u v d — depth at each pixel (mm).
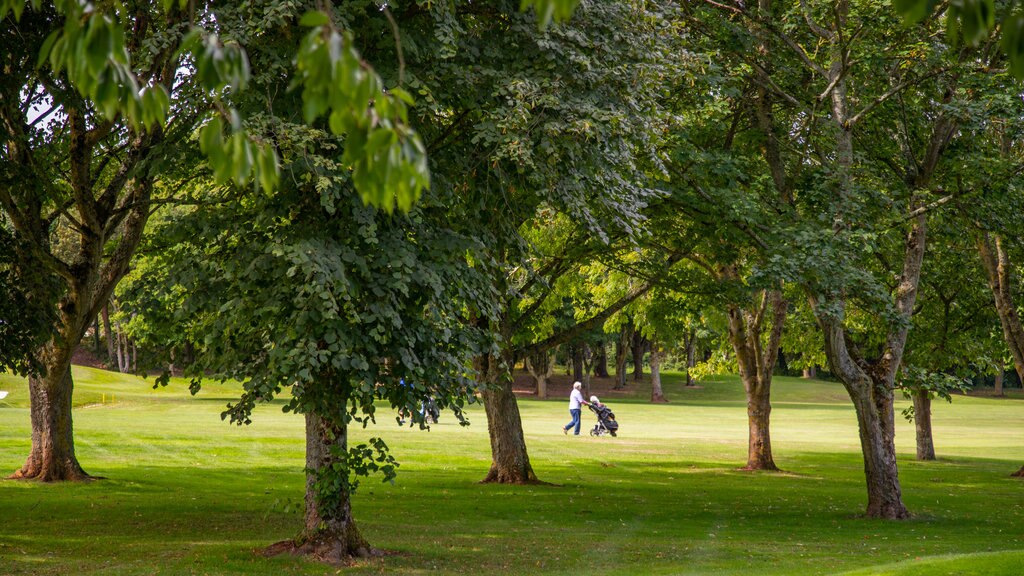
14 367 15180
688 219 21625
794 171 23328
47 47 3623
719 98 21812
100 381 64125
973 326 35312
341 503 14562
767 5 21406
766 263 20266
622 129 14641
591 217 14789
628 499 23219
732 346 35031
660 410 66188
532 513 20344
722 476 29734
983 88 19375
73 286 16953
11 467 25484
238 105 12852
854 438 48344
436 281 12805
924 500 24156
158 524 17672
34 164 15516
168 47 13328
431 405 13859
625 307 32688
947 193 21922
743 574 13328
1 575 12602
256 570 13336
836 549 16078
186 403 58031
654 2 16766
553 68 14516
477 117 14703
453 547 15711
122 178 16875
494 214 15445
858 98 22156
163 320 14203
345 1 12508
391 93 3451
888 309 20234
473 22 15508
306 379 11930
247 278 13016
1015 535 18125
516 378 93125
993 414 69250
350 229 12898
